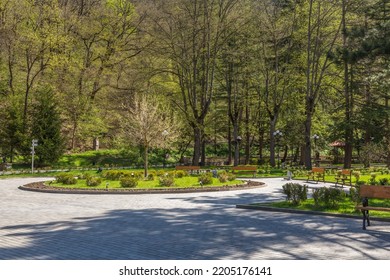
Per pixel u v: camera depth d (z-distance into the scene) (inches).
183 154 2623.0
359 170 1587.1
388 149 1723.7
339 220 561.6
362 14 1647.4
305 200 719.1
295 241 422.9
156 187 1004.6
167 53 1883.6
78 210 660.1
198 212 641.6
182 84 1959.9
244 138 2608.3
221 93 2287.2
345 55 855.7
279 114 2247.8
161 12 1904.5
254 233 466.3
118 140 2097.7
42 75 2132.1
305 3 1914.4
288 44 2012.8
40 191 968.3
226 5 1859.0
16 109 1870.1
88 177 1075.9
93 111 2171.5
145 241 421.4
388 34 829.8
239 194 925.2
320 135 2287.2
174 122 1706.4
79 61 2176.4
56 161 1914.4
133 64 2175.2
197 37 1873.8
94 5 2336.4
